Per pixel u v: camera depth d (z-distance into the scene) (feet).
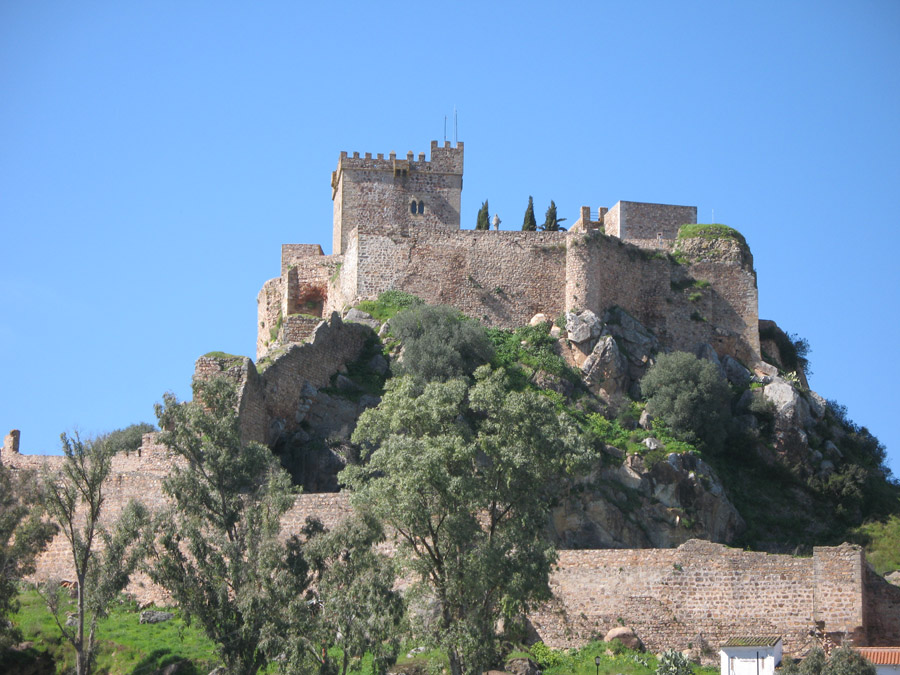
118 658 219.00
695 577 220.43
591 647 217.97
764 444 306.35
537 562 196.65
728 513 282.77
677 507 276.62
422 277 334.85
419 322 310.04
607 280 333.01
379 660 192.85
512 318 332.80
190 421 220.84
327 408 289.53
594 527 265.54
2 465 247.70
